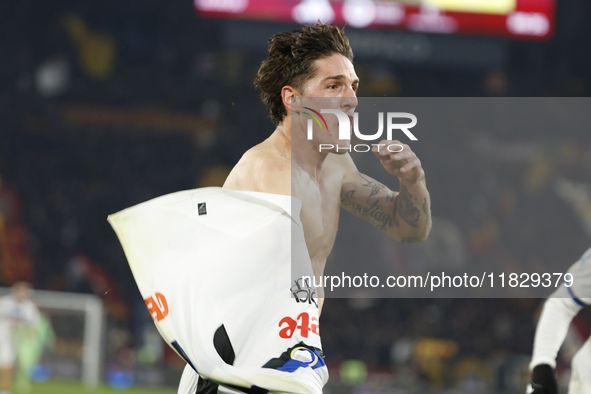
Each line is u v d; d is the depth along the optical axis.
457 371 41.19
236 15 69.81
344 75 7.52
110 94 79.81
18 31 79.12
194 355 7.02
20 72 79.19
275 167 7.49
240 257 7.16
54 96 79.31
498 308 40.66
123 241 7.54
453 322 42.69
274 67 7.75
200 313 7.09
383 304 44.09
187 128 79.81
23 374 38.38
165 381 45.06
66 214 74.19
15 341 37.94
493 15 69.12
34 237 72.00
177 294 7.19
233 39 72.94
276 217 7.26
